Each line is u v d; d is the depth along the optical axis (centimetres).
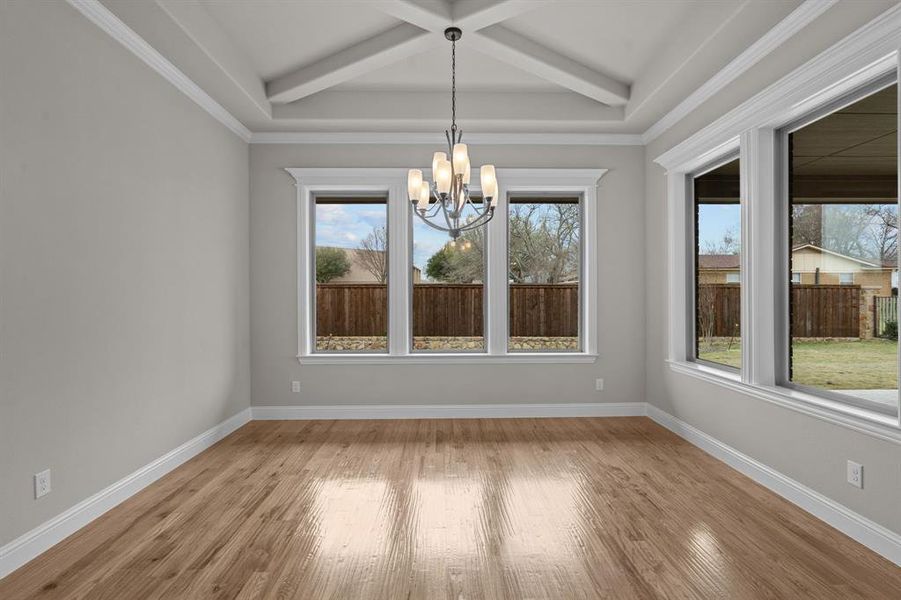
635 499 301
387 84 448
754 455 332
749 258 329
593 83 420
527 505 293
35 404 238
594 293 506
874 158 258
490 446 407
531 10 337
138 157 316
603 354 508
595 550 241
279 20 343
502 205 503
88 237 272
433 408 501
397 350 501
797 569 223
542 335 517
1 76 221
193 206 387
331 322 513
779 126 318
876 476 237
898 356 225
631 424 476
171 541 251
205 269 406
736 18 288
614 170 505
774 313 324
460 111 463
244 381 483
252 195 496
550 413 505
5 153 222
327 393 500
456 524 269
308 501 300
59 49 252
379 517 278
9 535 224
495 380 504
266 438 432
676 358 447
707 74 362
